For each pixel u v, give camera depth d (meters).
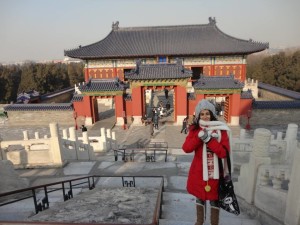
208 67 48.84
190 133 4.50
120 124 36.94
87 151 19.33
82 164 16.70
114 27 56.94
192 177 4.63
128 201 9.10
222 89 33.69
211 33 53.38
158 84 34.88
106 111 46.50
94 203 8.88
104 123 37.75
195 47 49.03
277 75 71.38
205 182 4.45
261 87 57.28
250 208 8.23
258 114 35.12
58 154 15.55
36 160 15.64
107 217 7.43
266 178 7.75
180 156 21.39
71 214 7.70
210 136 4.17
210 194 4.46
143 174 15.95
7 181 9.81
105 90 35.84
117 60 49.47
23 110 39.28
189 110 35.91
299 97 42.34
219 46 48.34
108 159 19.70
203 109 4.39
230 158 4.34
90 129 35.34
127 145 28.55
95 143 22.62
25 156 15.47
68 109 38.78
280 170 6.86
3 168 9.70
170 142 29.08
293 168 6.11
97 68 50.09
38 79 75.62
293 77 66.38
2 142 14.95
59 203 9.03
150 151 23.28
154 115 35.22
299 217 5.98
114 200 9.33
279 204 6.85
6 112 40.53
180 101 35.03
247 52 45.91
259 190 7.80
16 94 80.00
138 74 34.75
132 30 56.84
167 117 39.25
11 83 76.88
